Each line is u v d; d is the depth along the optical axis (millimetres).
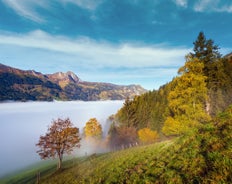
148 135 59250
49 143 35812
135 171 11797
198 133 11438
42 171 47531
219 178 6660
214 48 27281
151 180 9305
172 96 22844
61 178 23609
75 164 34781
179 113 23234
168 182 8172
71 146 37500
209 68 27078
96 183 13750
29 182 37812
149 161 12359
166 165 10086
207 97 21828
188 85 21844
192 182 7281
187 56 22734
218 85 28156
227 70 33875
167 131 23891
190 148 10203
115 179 12266
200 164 8086
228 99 29953
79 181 17000
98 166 20031
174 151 11344
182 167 8812
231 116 11320
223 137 9375
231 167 6949
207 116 20484
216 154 8172
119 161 16797
